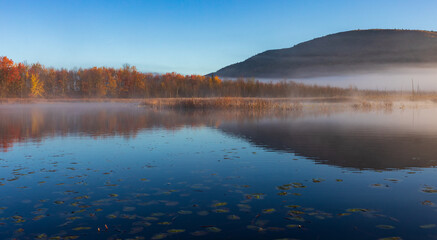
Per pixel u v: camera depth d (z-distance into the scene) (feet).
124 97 318.45
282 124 55.52
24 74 258.78
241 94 292.61
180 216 14.83
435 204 15.93
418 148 30.91
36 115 83.71
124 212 15.34
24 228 13.60
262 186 19.24
